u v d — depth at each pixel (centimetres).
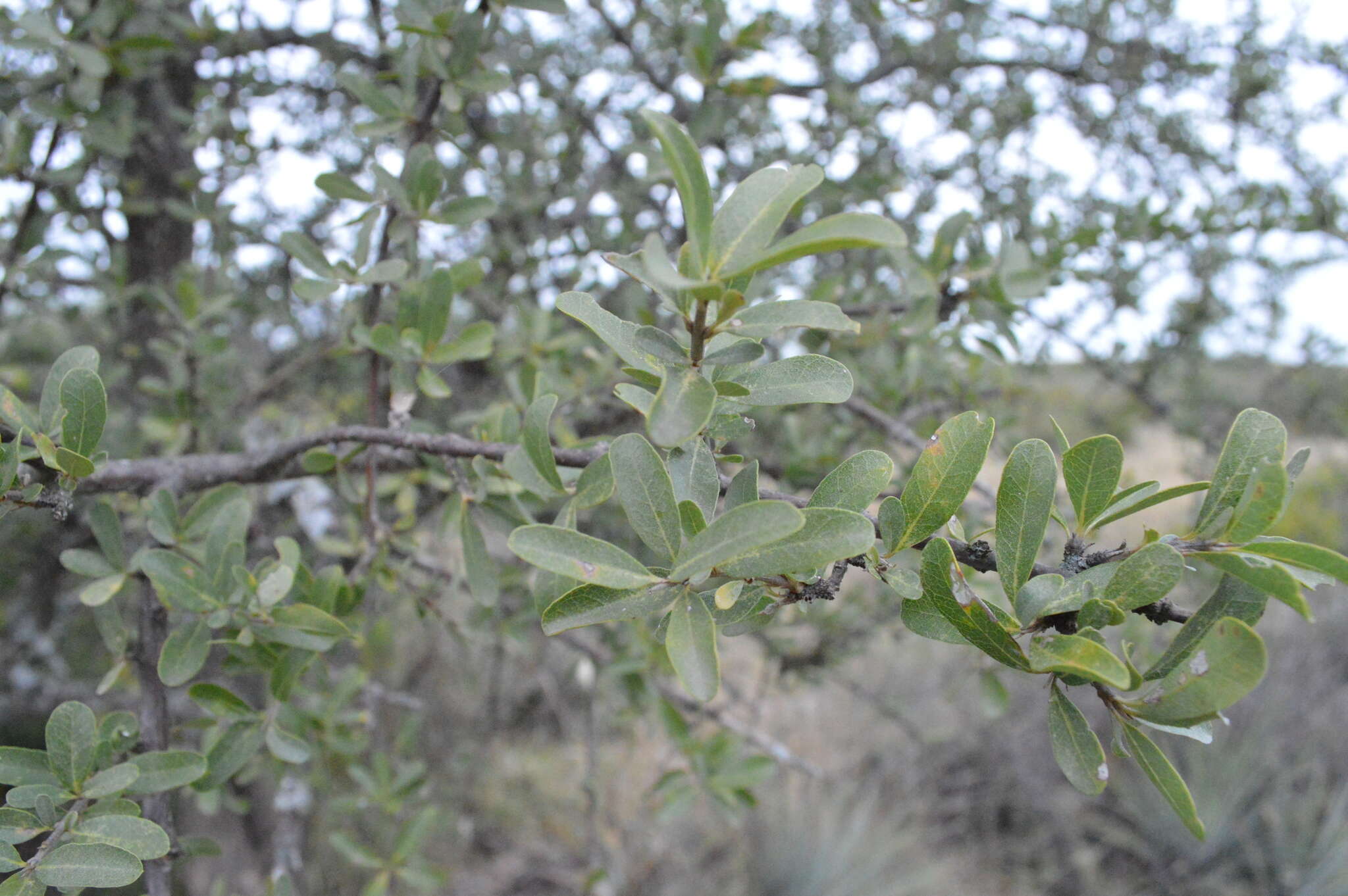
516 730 179
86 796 36
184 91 105
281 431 72
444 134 52
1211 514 32
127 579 44
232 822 115
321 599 47
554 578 34
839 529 29
